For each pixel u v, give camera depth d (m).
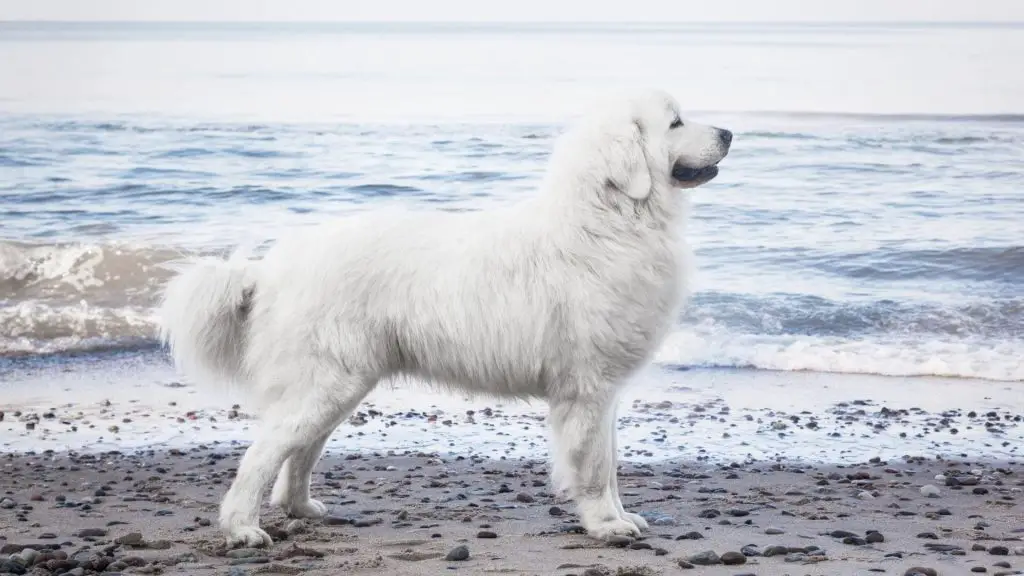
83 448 8.02
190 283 5.38
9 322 12.02
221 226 15.48
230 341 5.46
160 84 23.95
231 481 6.93
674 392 10.03
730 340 11.62
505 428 8.84
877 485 6.81
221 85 24.09
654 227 5.39
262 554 4.95
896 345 11.46
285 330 5.22
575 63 25.12
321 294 5.21
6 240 13.93
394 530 5.54
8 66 23.94
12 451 7.90
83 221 15.55
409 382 5.68
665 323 5.41
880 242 14.69
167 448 8.05
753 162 18.70
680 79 24.44
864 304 12.48
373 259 5.26
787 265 13.94
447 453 7.94
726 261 14.08
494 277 5.22
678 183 5.54
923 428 8.62
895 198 16.70
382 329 5.27
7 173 17.80
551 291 5.20
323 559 4.86
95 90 23.45
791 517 5.92
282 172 18.16
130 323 12.10
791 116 21.69
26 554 4.76
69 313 12.20
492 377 5.34
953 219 15.66
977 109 21.61
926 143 19.67
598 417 5.30
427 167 18.39
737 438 8.33
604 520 5.30
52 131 20.38
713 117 21.86
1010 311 12.23
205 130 20.67
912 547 5.14
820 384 10.34
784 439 8.28
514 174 17.95
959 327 11.95
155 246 13.76
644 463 7.54
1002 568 4.65
